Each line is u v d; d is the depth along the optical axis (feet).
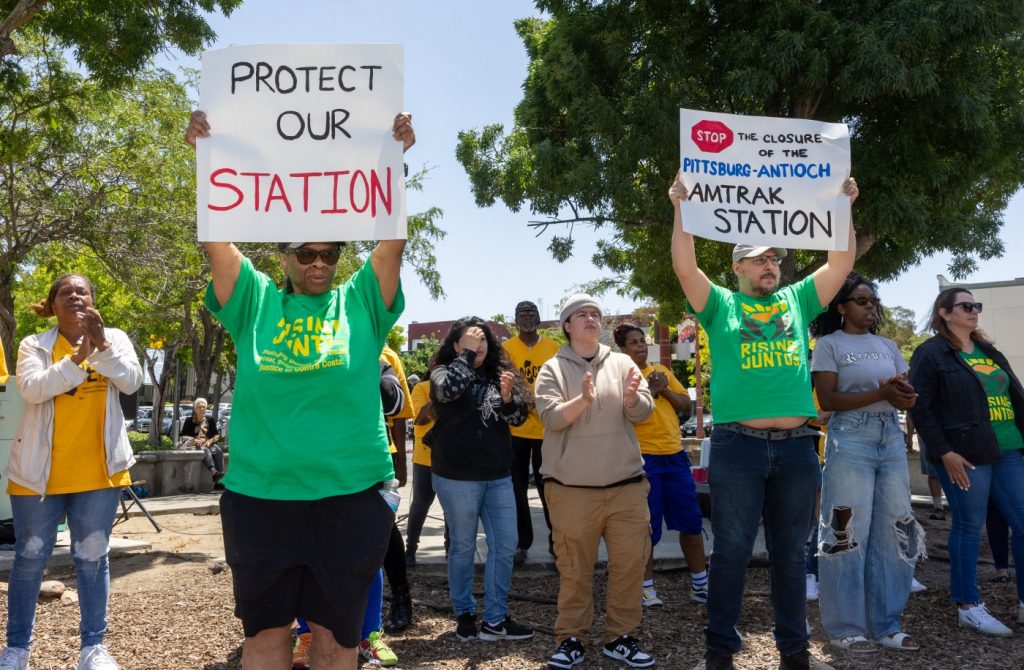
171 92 50.24
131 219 45.42
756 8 32.53
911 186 31.78
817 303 12.63
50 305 12.61
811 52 29.76
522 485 20.06
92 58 35.86
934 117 32.22
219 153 9.07
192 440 48.29
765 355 11.90
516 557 19.81
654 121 33.17
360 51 9.29
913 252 37.19
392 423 17.70
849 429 13.91
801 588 11.89
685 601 17.07
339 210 9.03
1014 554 15.28
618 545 13.30
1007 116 34.09
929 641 14.19
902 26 28.86
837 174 12.49
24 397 11.76
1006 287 72.69
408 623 15.25
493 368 15.56
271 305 8.83
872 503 13.97
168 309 59.67
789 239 12.26
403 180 9.14
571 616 13.15
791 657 11.82
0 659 11.82
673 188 12.21
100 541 12.23
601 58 35.81
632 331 18.31
